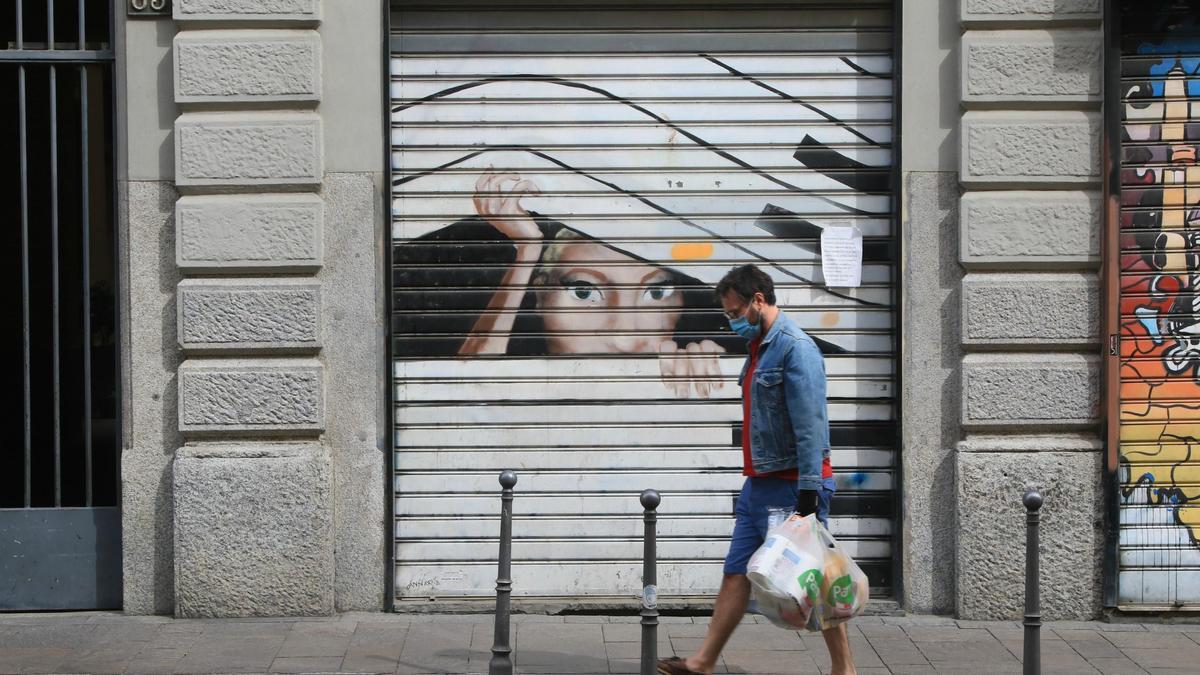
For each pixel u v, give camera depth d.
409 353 7.21
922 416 7.20
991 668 6.29
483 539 7.25
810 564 5.46
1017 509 7.07
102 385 7.24
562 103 7.21
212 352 7.06
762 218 7.23
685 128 7.22
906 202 7.16
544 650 6.52
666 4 7.20
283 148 7.01
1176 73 7.08
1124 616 7.13
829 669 6.26
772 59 7.23
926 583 7.21
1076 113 7.10
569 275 7.22
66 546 7.22
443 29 7.18
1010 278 7.10
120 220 7.12
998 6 7.05
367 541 7.17
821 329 7.26
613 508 7.25
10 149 7.22
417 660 6.30
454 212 7.21
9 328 7.23
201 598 7.00
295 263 7.03
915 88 7.15
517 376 7.23
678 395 7.24
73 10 7.18
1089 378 7.09
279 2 7.00
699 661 5.88
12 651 6.44
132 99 7.07
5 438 7.24
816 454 5.52
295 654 6.38
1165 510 7.14
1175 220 7.09
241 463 6.98
